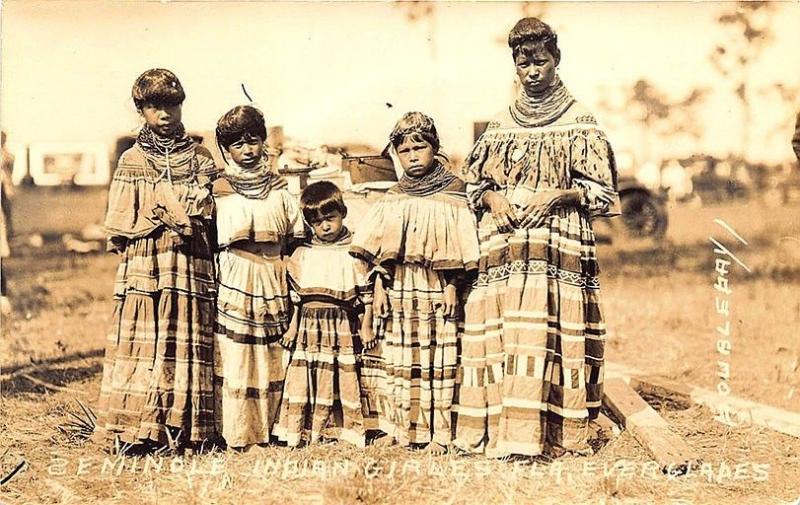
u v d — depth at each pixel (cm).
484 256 500
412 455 498
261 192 507
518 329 487
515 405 485
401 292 501
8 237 556
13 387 566
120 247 503
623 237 630
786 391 581
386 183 521
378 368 510
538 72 489
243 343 504
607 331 643
